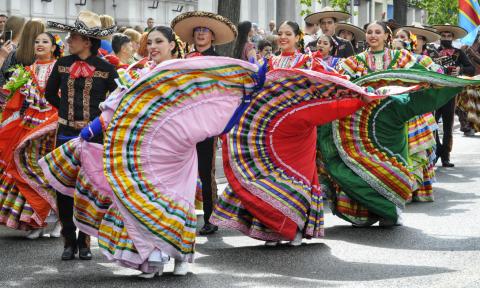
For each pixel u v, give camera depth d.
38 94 9.74
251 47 14.23
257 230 9.01
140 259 7.57
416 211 11.21
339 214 10.20
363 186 9.95
